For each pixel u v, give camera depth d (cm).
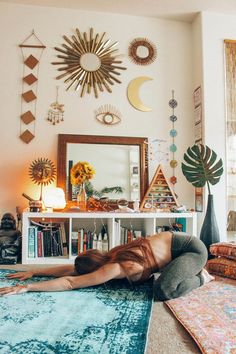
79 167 336
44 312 167
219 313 170
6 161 348
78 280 206
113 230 316
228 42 372
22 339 135
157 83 383
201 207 360
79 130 363
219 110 365
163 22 389
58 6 366
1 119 350
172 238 228
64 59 367
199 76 374
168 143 378
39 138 355
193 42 391
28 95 355
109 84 373
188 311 172
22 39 361
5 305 176
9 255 297
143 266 213
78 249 318
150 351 130
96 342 133
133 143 367
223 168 354
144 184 363
